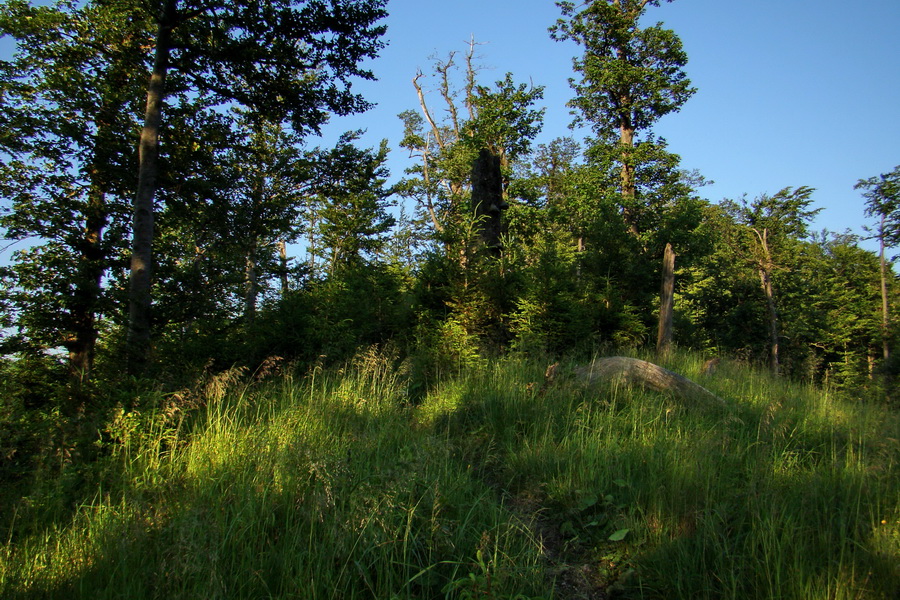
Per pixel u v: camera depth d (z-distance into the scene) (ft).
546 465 15.53
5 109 45.91
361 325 30.76
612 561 11.68
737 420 17.90
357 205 86.07
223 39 36.17
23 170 48.08
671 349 38.11
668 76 86.43
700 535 11.28
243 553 10.21
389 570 9.93
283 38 37.86
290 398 19.62
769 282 101.50
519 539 12.00
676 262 69.26
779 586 9.57
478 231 33.04
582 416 18.69
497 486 15.21
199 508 11.15
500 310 31.58
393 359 25.76
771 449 15.92
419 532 11.19
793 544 10.68
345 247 89.20
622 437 17.08
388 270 36.06
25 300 44.32
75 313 45.47
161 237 50.42
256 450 14.48
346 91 40.63
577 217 80.74
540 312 31.27
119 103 46.96
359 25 37.78
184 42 36.65
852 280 126.82
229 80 39.27
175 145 43.98
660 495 12.93
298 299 30.19
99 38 48.29
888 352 97.81
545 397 20.68
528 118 92.48
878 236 100.27
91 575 10.24
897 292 112.88
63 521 12.73
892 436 16.69
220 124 45.03
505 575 10.11
